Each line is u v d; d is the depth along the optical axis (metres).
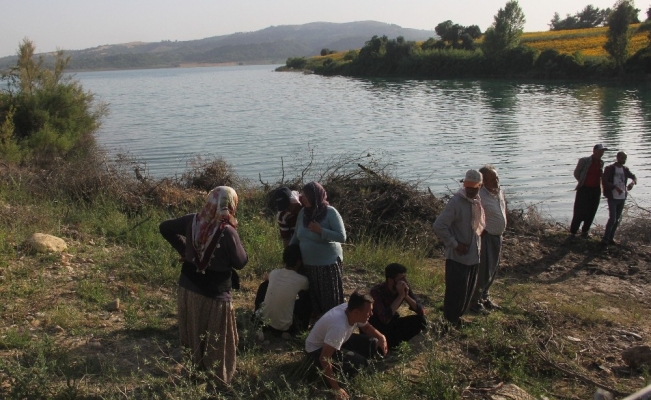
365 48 94.81
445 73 82.25
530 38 91.94
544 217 13.22
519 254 9.89
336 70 100.25
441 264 9.38
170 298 6.65
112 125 33.44
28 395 4.35
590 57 67.88
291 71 126.12
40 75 23.34
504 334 5.96
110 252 8.02
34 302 6.18
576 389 5.28
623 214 11.94
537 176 18.38
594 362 5.82
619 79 62.06
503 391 5.06
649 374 5.58
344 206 10.48
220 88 76.44
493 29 77.69
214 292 4.62
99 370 4.95
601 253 10.18
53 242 7.79
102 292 6.58
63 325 5.72
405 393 4.79
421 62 85.12
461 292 6.15
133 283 6.95
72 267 7.27
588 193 10.70
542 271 9.20
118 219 9.47
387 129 30.19
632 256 10.05
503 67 76.50
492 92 53.34
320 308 5.94
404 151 23.27
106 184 11.29
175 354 5.35
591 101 42.16
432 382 4.89
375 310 5.86
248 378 5.03
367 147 24.28
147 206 10.78
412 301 5.88
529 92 52.00
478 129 29.47
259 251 8.25
